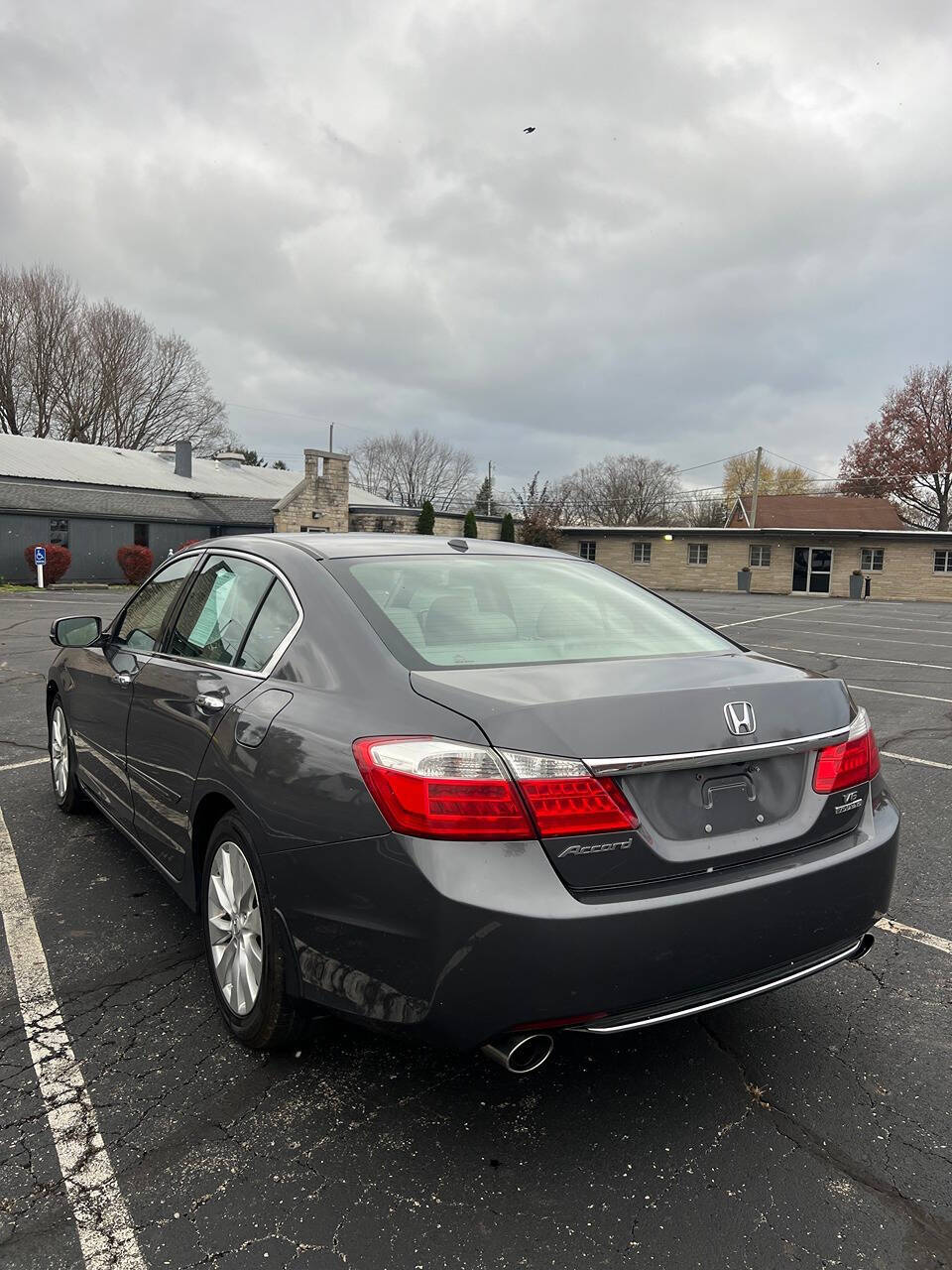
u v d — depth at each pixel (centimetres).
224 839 269
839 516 4475
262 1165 213
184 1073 251
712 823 219
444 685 220
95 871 404
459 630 259
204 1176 209
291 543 312
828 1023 286
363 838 207
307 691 245
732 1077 255
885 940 351
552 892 195
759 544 3991
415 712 214
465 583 293
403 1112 235
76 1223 193
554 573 326
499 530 4206
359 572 282
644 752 206
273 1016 244
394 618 257
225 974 269
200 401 5481
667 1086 249
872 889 243
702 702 221
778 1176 212
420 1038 204
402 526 3738
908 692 987
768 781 232
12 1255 184
